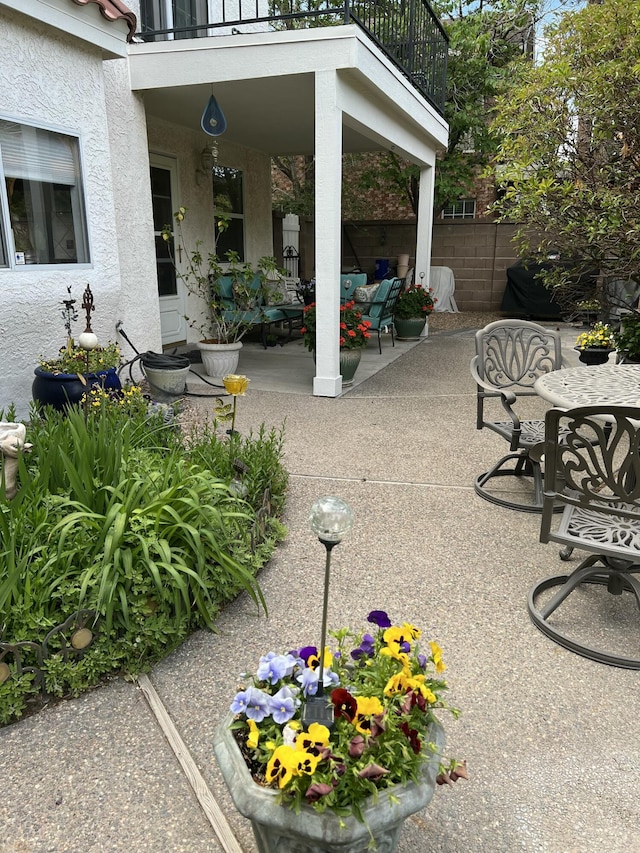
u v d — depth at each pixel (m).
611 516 2.40
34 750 1.77
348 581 2.63
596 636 2.29
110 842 1.50
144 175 5.64
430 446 4.40
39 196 4.29
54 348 4.45
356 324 6.29
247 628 2.32
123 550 2.10
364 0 5.52
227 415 3.30
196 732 1.84
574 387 2.92
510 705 1.95
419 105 7.10
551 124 4.46
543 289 10.85
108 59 4.88
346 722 1.22
